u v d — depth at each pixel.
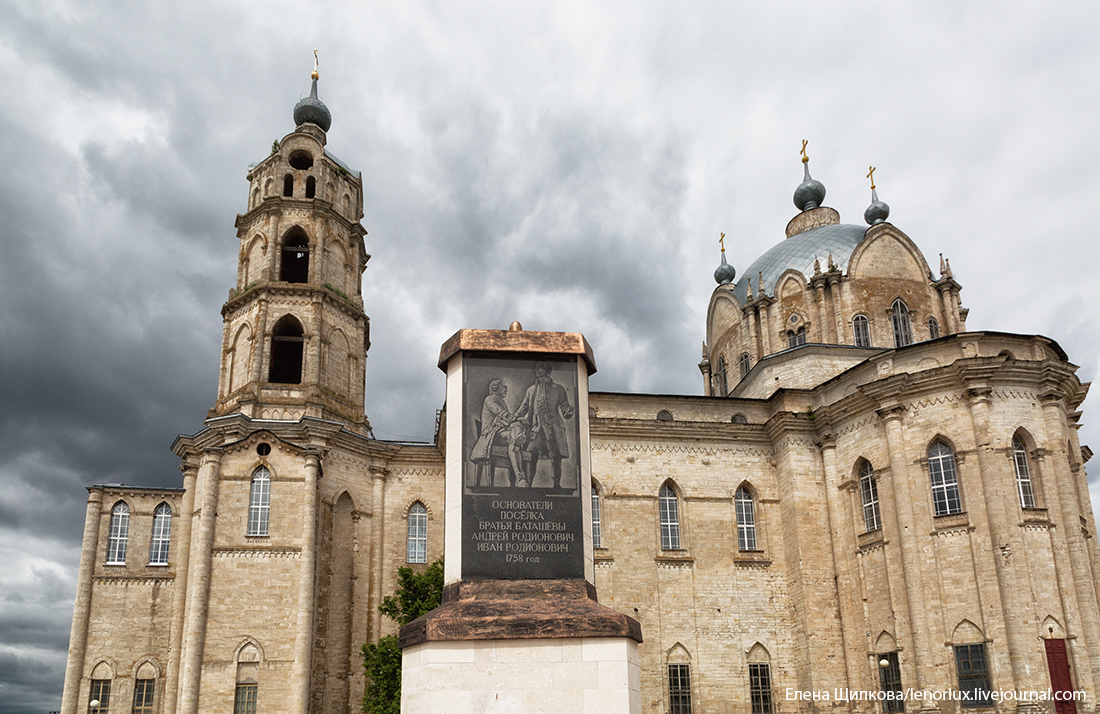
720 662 51.19
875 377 51.31
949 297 63.91
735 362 69.81
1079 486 47.91
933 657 44.28
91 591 56.50
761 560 53.66
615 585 51.97
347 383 57.38
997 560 43.34
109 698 54.69
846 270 64.00
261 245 58.41
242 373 55.19
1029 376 46.50
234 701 45.22
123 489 59.00
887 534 47.88
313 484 49.25
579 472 22.27
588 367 24.02
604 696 19.44
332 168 61.97
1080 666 42.00
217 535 48.00
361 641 51.22
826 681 49.41
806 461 54.06
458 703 19.11
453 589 21.14
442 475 56.28
